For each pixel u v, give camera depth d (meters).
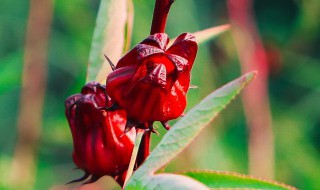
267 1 1.25
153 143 0.83
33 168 0.94
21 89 0.93
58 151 1.06
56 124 1.06
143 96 0.39
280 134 1.10
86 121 0.42
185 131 0.39
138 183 0.39
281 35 1.21
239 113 1.04
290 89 1.15
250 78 0.39
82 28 1.05
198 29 1.03
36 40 0.92
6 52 1.08
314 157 1.09
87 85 0.43
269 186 0.40
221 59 1.07
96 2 1.07
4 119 1.08
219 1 1.12
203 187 0.37
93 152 0.42
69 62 1.06
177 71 0.39
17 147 0.93
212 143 0.98
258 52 1.05
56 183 1.04
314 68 1.16
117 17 0.47
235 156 1.02
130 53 0.40
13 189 0.92
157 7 0.41
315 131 1.12
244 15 1.05
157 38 0.39
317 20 1.18
